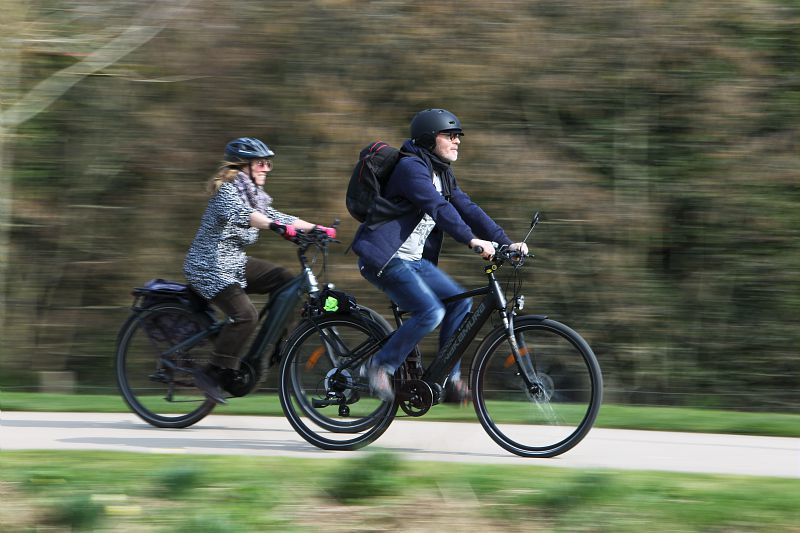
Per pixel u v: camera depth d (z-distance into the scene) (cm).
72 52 2578
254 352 1756
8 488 1243
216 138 2580
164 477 1235
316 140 2538
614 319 2511
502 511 1155
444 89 2533
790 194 2475
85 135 2634
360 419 1638
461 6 2544
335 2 2544
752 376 2506
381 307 2478
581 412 1541
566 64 2541
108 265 2634
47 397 2152
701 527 1112
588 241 2520
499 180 2508
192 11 2600
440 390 1589
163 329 1819
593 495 1185
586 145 2541
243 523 1122
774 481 1311
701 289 2520
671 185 2523
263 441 1709
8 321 2664
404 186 1534
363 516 1150
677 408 2161
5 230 2633
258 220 1703
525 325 1564
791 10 2508
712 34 2509
